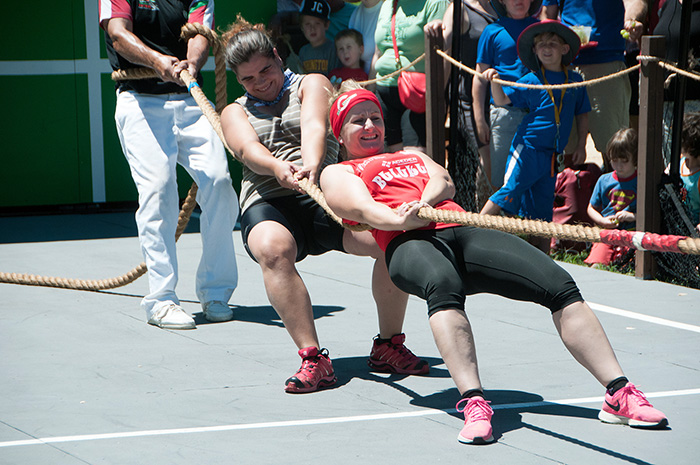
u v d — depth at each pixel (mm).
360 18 15094
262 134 6559
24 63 14812
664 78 9727
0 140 14852
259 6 16000
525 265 5203
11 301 8719
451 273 5176
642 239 4027
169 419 5422
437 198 5504
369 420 5406
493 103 12328
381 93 14133
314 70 15586
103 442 5020
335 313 8297
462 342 5105
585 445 4922
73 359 6758
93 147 15367
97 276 9914
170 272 7898
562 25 11000
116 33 7605
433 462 4695
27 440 5051
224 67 8086
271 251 6008
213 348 7090
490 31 12086
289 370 6492
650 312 8336
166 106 7992
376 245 6133
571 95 11375
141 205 7871
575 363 6617
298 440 5055
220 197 8039
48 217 14656
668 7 10172
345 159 6395
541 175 11344
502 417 5438
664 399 5742
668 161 10312
